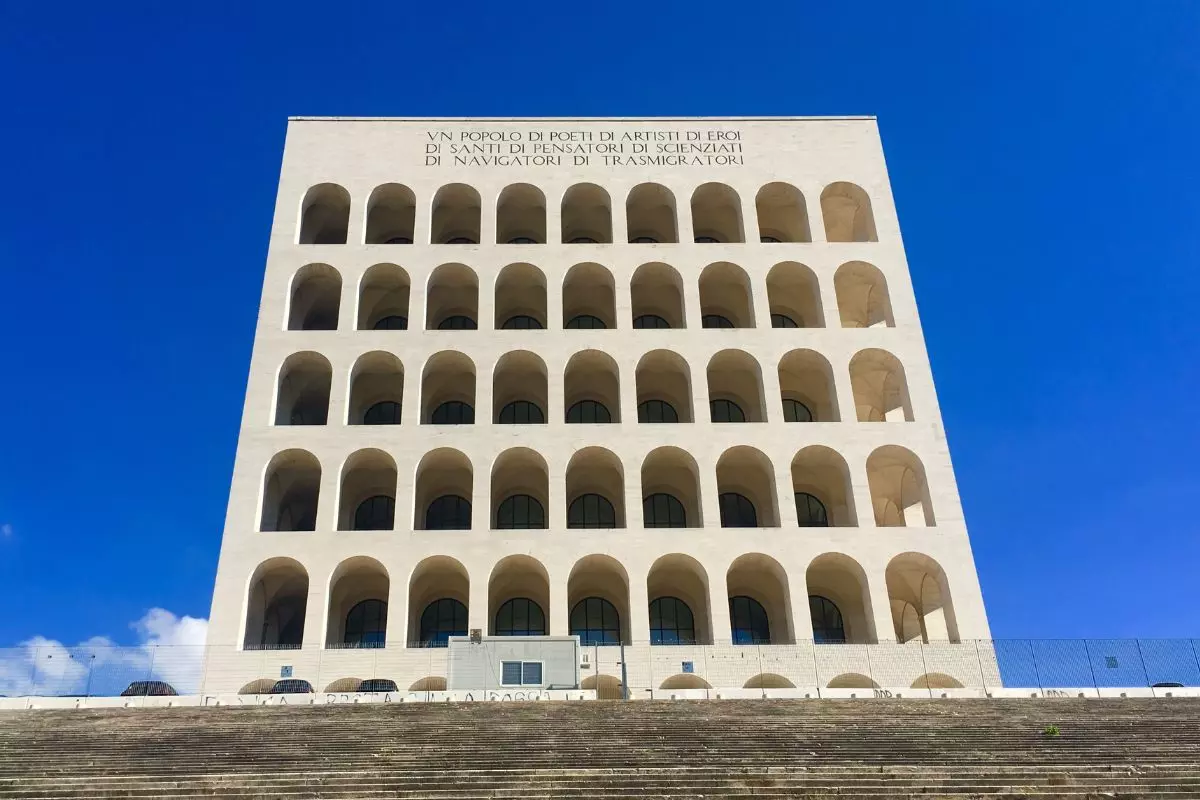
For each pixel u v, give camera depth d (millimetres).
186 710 26516
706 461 44031
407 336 46406
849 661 39750
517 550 41750
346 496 47781
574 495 48781
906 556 42750
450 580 45156
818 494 49844
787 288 52531
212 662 38781
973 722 24453
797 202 52594
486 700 29344
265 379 45000
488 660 33750
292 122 51812
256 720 25031
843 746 21734
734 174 51625
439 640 45531
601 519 48438
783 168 51938
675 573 44781
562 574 41406
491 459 43656
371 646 44312
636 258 49062
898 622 48875
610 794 17609
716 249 49438
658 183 51156
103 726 24406
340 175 50562
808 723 24266
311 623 39844
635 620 40812
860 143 52844
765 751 21094
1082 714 25594
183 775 19234
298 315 50094
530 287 50875
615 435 44438
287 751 21484
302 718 25234
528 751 21172
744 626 46469
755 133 52781
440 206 52469
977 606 41625
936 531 43000
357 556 41406
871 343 47344
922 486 44531
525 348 46344
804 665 39656
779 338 47188
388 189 50781
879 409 53062
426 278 48031
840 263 49469
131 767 20125
